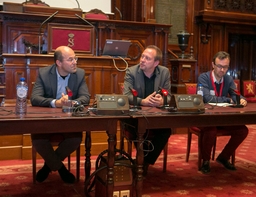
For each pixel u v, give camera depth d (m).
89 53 4.73
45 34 5.31
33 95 2.84
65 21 5.35
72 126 2.15
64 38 4.58
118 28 5.59
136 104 2.63
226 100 3.35
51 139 2.82
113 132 2.25
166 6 7.12
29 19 5.24
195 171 3.37
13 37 5.20
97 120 2.20
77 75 3.04
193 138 5.12
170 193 2.74
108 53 4.57
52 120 2.10
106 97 2.29
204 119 2.50
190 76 6.07
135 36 5.69
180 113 2.42
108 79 4.35
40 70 3.01
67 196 2.64
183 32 6.20
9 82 4.02
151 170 3.37
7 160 3.69
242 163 3.72
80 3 6.71
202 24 7.51
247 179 3.14
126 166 2.36
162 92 2.72
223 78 3.60
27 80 4.02
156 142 2.92
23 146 3.71
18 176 3.11
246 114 2.57
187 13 7.29
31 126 2.07
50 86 2.94
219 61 3.42
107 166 2.28
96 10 6.46
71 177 2.94
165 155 3.29
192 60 6.05
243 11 7.69
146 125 2.32
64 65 2.85
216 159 3.59
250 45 8.88
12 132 2.04
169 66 6.87
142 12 6.80
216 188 2.88
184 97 2.47
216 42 7.79
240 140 3.34
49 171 2.95
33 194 2.67
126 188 2.38
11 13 5.08
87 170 2.86
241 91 5.88
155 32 5.76
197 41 7.58
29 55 3.99
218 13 7.35
